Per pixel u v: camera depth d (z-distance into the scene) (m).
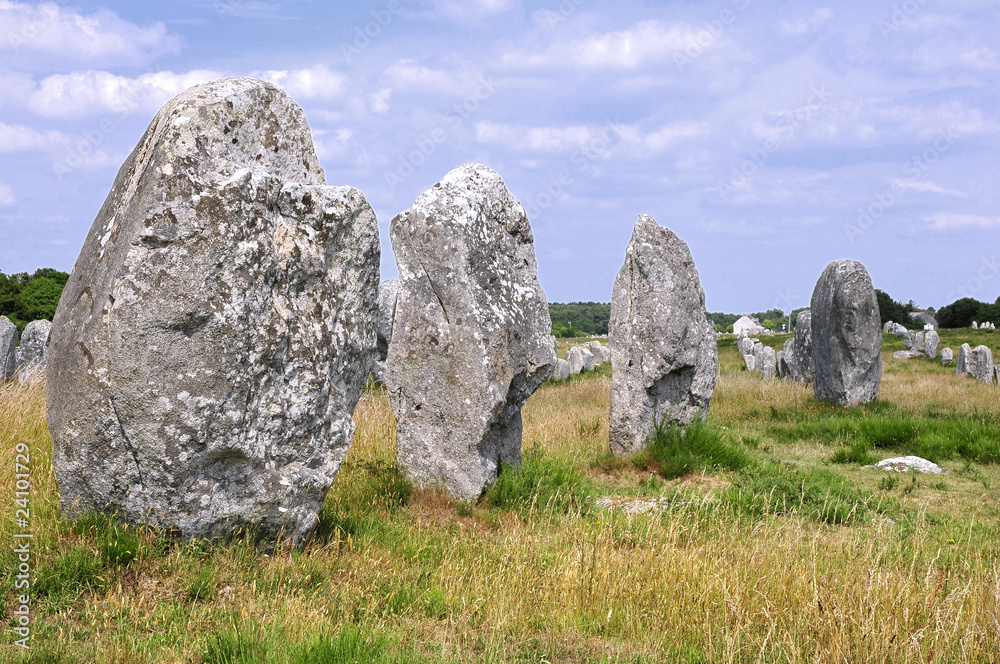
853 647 4.21
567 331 89.38
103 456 4.73
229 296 4.84
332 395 5.57
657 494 8.85
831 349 16.97
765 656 4.22
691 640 4.46
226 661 3.78
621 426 10.55
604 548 5.68
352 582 5.05
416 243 7.74
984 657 4.20
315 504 5.48
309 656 3.80
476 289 7.62
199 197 4.78
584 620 4.72
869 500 8.48
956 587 4.79
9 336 17.42
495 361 7.55
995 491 9.23
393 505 7.01
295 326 5.31
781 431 14.05
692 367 10.95
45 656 3.66
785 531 6.78
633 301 10.72
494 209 8.10
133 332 4.58
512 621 4.67
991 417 14.59
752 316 93.62
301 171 5.66
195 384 4.73
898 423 12.91
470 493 7.43
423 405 7.71
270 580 4.79
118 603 4.22
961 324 69.44
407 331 7.80
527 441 10.97
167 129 4.91
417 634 4.44
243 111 5.28
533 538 6.27
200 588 4.49
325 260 5.50
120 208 5.11
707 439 10.69
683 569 5.15
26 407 7.62
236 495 5.06
